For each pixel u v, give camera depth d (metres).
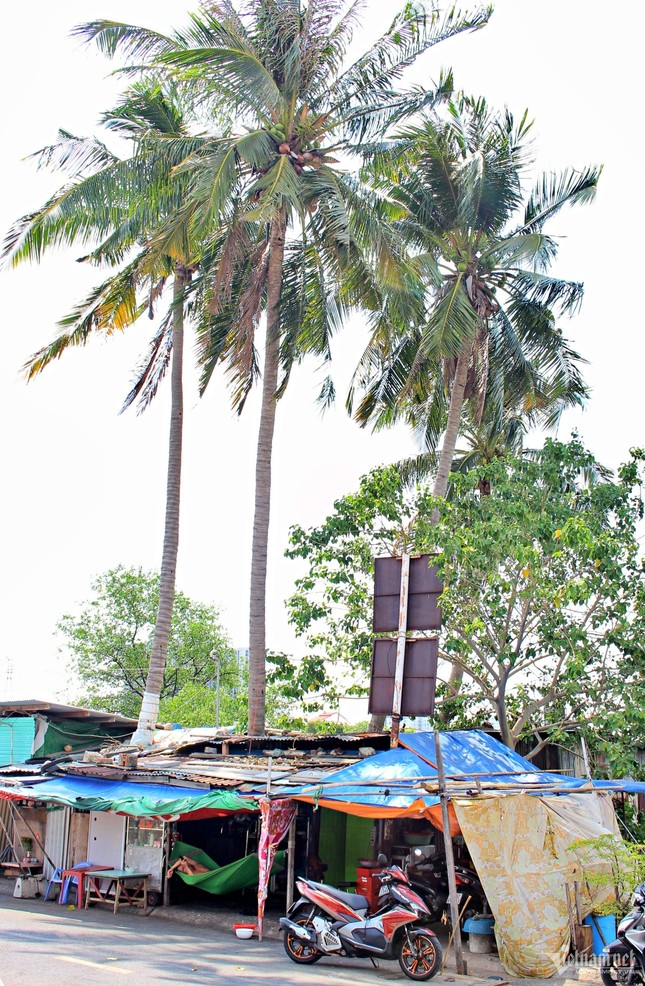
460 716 21.05
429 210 23.19
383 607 15.34
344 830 17.44
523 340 24.88
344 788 13.80
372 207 20.28
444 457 22.73
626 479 19.72
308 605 20.92
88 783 17.50
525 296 24.20
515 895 12.54
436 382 25.45
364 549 20.78
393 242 19.94
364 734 18.75
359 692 21.00
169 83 20.92
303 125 21.03
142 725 21.39
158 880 16.91
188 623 47.16
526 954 12.04
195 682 47.09
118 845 17.75
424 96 21.31
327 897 12.34
